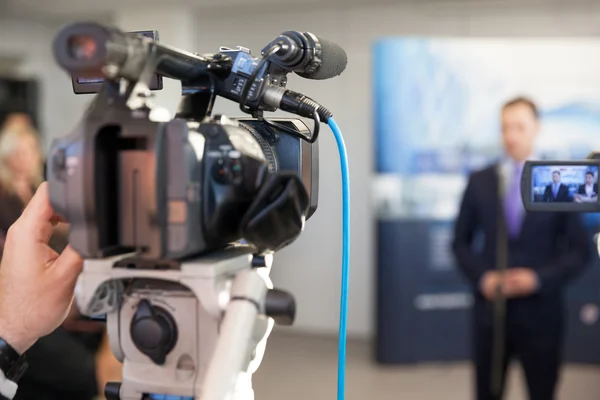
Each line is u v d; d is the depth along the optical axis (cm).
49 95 559
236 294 71
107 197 70
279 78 93
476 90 425
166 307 76
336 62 98
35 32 550
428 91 424
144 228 71
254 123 93
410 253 429
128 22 490
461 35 482
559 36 474
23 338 85
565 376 414
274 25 508
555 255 282
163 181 69
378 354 435
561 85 424
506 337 278
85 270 72
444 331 434
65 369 160
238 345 67
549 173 106
